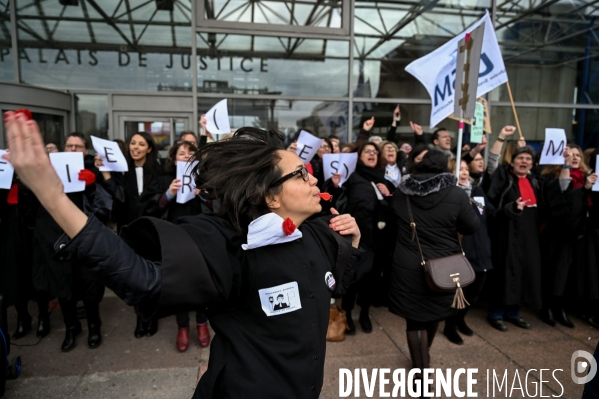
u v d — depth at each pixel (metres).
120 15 5.55
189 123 5.75
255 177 1.12
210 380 1.09
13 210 3.11
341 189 3.47
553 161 3.48
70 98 5.41
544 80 6.59
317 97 6.00
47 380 2.69
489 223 3.58
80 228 0.86
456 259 2.46
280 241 1.14
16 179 3.10
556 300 3.72
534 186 3.57
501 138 3.67
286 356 1.10
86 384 2.65
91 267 0.89
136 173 3.45
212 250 1.02
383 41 6.13
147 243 1.03
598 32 6.57
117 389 2.60
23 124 0.81
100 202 2.89
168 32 5.66
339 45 6.03
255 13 5.84
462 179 3.31
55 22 5.44
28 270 3.22
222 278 1.00
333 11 6.02
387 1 6.07
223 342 1.14
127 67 5.62
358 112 6.14
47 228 2.88
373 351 3.13
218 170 1.15
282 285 1.12
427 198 2.52
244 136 1.26
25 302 3.28
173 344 3.23
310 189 1.18
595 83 6.69
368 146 3.50
